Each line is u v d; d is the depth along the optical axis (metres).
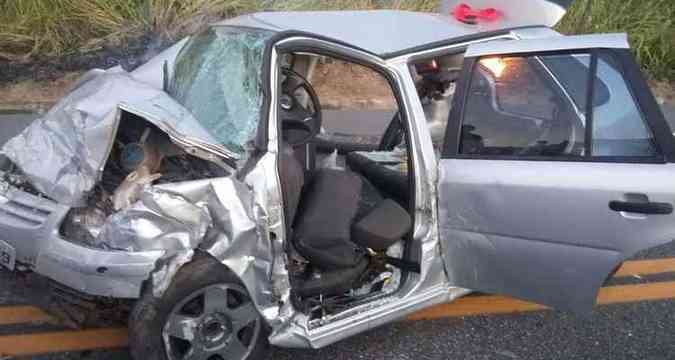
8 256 2.70
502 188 3.04
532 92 3.18
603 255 2.92
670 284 4.19
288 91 3.48
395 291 3.20
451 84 3.78
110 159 2.87
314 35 3.07
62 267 2.55
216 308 2.72
